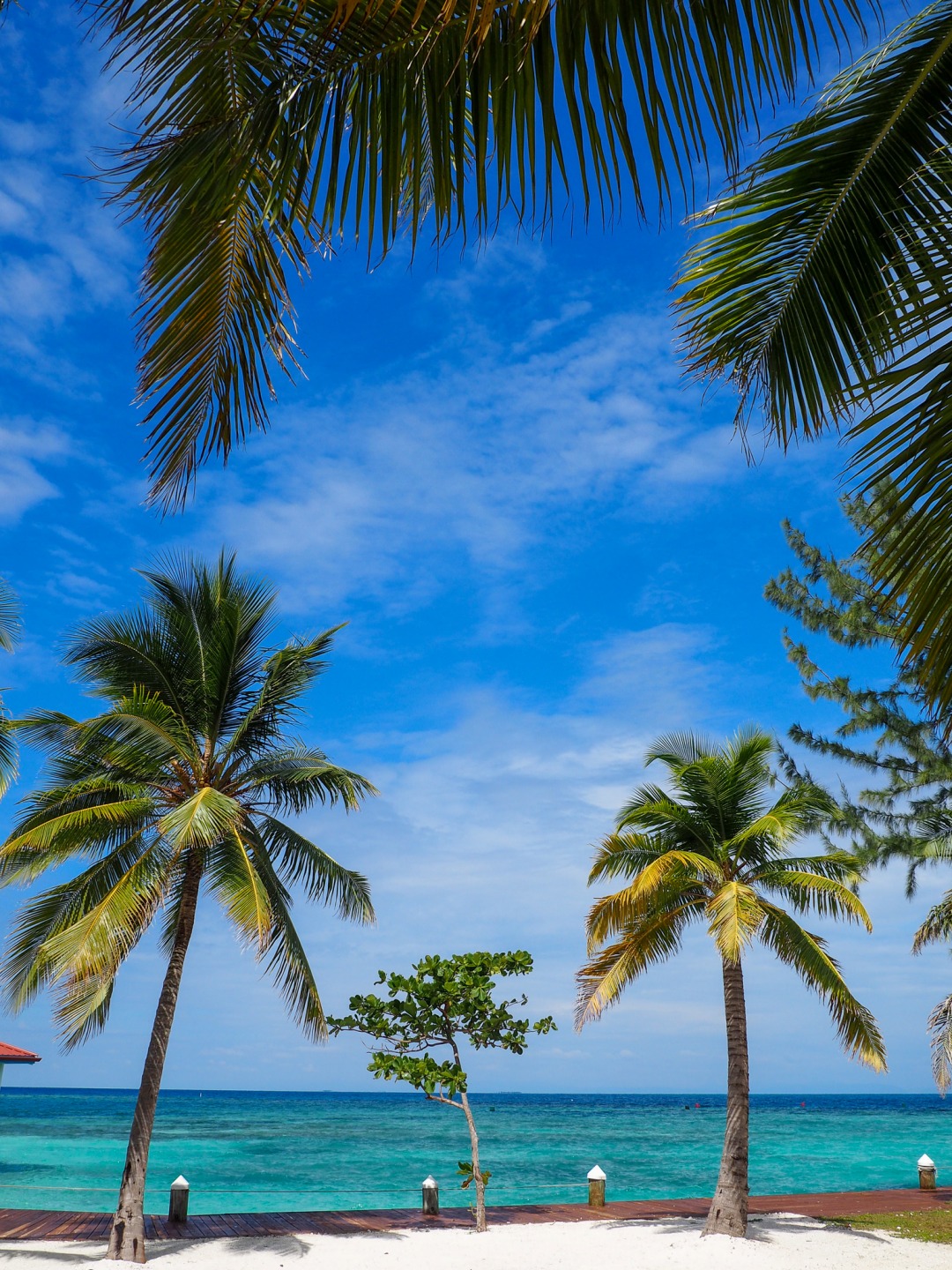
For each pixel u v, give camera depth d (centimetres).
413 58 217
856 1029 1556
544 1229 1644
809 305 330
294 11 220
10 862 1501
